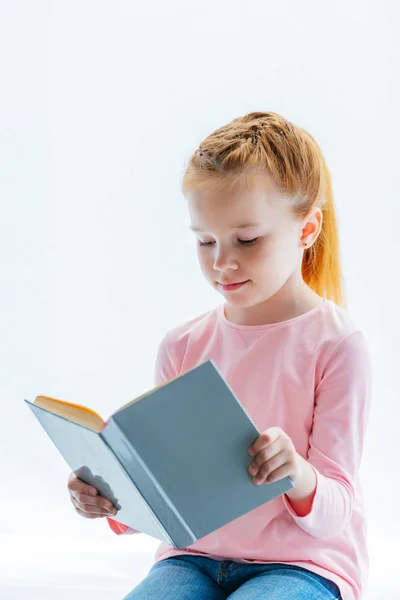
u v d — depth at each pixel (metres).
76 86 2.56
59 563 2.22
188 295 2.53
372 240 2.36
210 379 0.99
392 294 2.36
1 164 2.60
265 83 2.43
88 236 2.59
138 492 1.05
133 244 2.56
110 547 2.34
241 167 1.24
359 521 1.32
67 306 2.61
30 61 2.56
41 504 2.58
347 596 1.23
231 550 1.28
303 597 1.16
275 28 2.42
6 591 2.02
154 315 2.55
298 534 1.24
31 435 2.62
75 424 1.07
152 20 2.51
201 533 1.06
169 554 1.34
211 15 2.47
